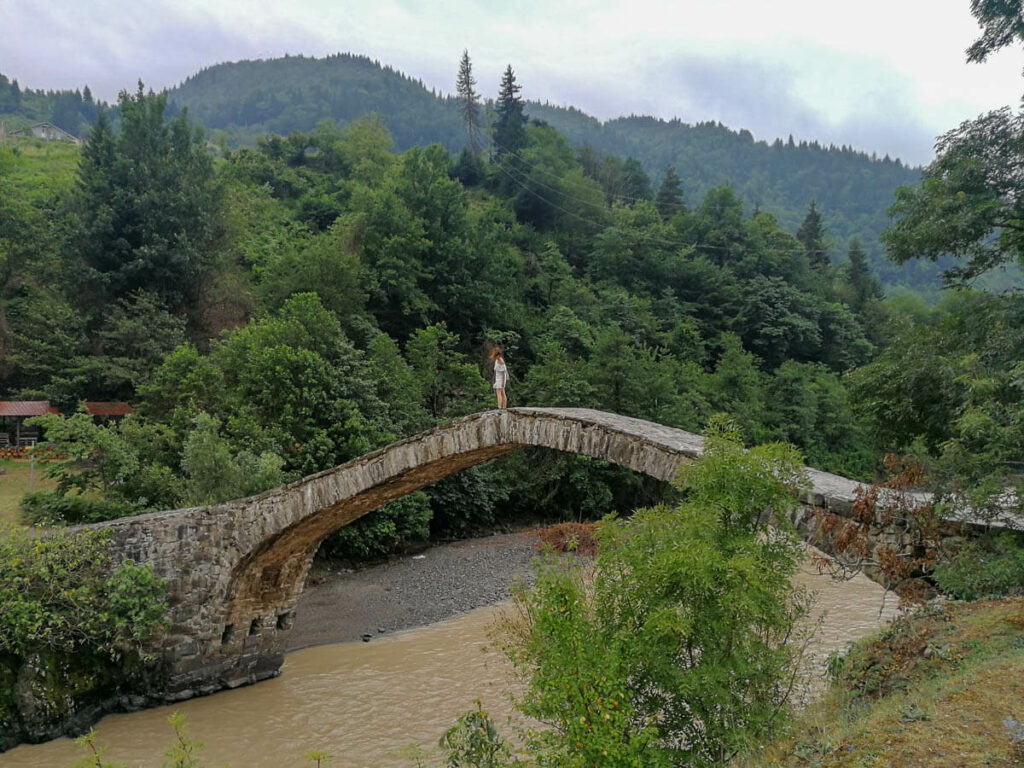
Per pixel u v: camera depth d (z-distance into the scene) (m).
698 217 83.69
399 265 45.16
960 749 6.93
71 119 151.38
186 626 18.22
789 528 8.71
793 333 69.00
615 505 41.72
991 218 19.14
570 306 57.88
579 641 7.81
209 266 39.69
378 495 18.77
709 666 7.86
